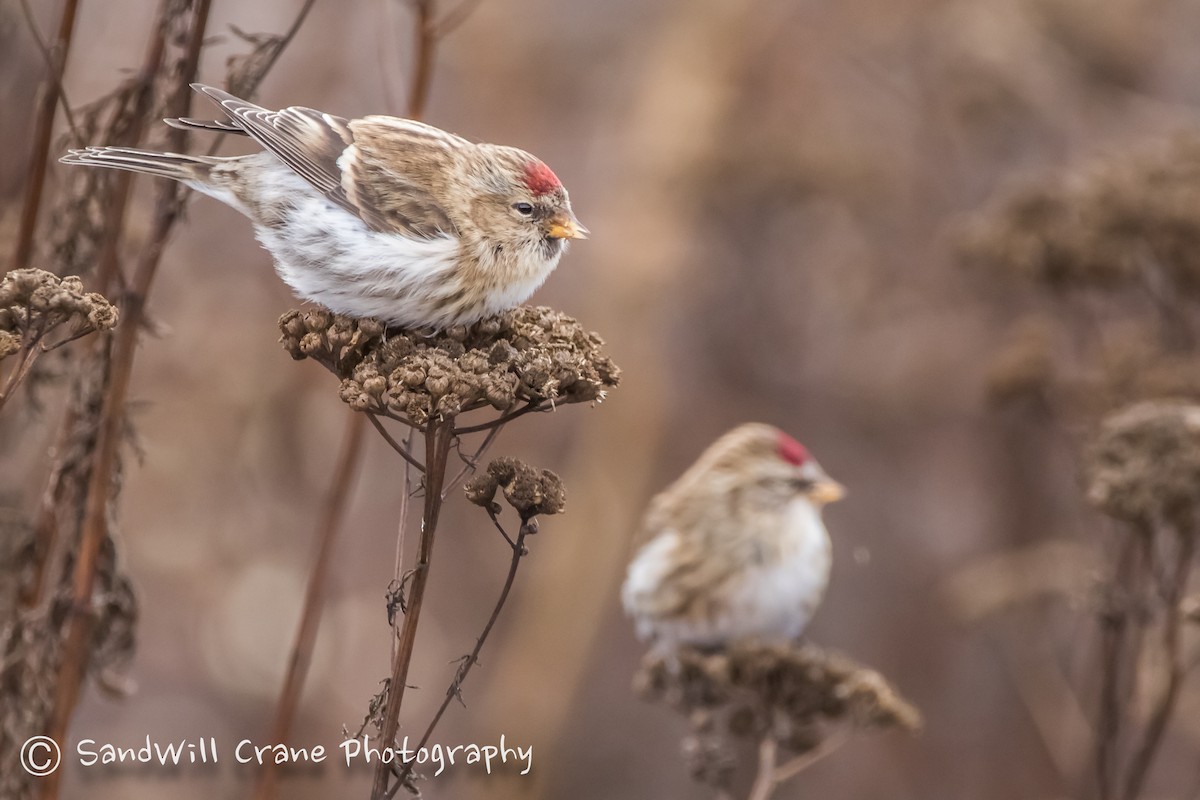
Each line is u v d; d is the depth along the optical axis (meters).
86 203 6.54
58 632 6.33
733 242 15.09
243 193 6.11
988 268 11.20
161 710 12.66
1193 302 10.00
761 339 15.27
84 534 6.22
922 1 14.29
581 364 4.97
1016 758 13.41
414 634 4.66
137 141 6.32
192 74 6.16
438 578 15.00
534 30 15.27
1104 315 12.02
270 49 6.45
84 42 10.59
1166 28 14.29
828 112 14.78
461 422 14.96
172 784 11.43
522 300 6.44
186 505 12.16
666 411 14.65
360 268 5.98
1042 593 10.33
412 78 7.77
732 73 14.48
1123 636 8.17
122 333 6.15
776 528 9.41
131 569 12.39
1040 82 13.59
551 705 13.62
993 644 11.68
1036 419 11.92
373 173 6.06
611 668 15.67
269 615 12.92
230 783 11.82
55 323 4.68
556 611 13.85
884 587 14.91
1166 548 9.02
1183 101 14.46
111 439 6.19
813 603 9.70
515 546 4.72
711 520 9.41
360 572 14.50
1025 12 13.67
